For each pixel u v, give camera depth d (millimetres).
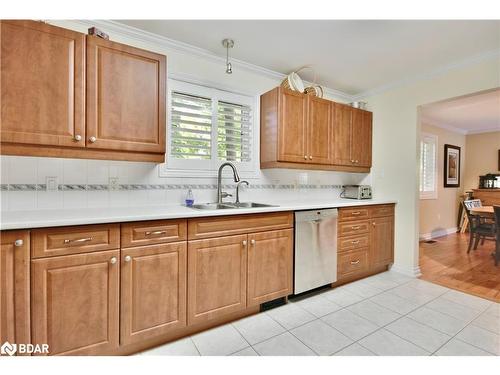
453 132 5703
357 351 1651
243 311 2055
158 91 1887
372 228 2938
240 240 1960
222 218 1875
